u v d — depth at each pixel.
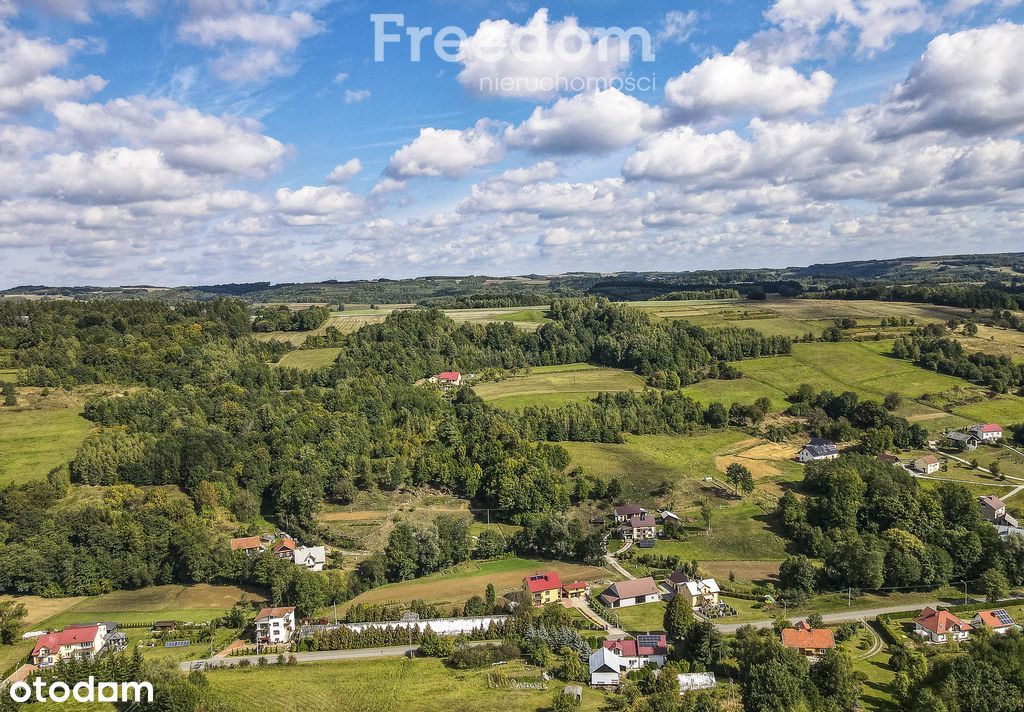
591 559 124.38
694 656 87.88
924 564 112.56
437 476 156.38
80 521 123.25
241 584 120.44
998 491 147.88
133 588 119.69
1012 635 86.94
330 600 111.38
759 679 78.06
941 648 91.62
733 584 113.81
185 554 120.19
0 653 96.00
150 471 142.50
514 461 150.50
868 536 122.25
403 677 85.81
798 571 110.88
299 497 140.50
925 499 129.38
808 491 148.88
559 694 80.38
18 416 157.12
